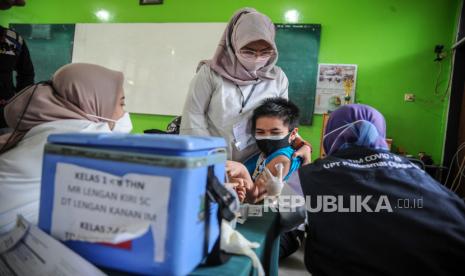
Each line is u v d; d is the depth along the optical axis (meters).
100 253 0.41
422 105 2.93
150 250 0.38
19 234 0.46
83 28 3.73
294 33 3.14
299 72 3.14
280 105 1.06
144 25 3.56
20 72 1.90
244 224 0.72
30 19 3.96
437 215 0.73
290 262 1.70
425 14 2.91
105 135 0.42
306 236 0.92
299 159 1.06
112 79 0.80
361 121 0.96
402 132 2.97
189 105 1.14
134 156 0.39
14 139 0.70
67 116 0.71
